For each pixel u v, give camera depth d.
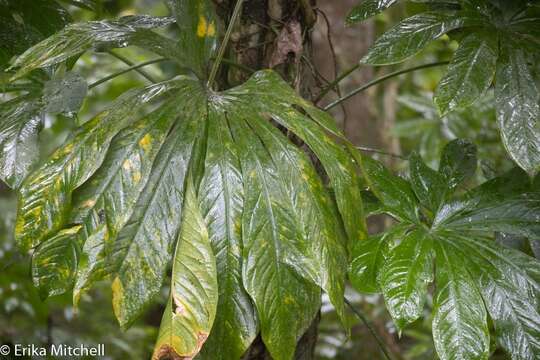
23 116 1.83
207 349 1.69
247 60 1.98
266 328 1.66
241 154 1.69
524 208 1.86
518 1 1.85
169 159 1.69
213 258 1.64
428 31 1.81
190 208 1.67
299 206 1.69
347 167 1.74
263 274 1.66
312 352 2.03
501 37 1.81
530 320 1.73
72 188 1.67
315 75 2.07
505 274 1.76
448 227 1.86
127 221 1.67
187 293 1.63
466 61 1.77
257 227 1.67
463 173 1.93
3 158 1.79
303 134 1.72
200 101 1.74
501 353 2.82
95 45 1.74
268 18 1.97
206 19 1.80
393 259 1.76
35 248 1.70
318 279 1.67
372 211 1.86
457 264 1.77
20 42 1.98
